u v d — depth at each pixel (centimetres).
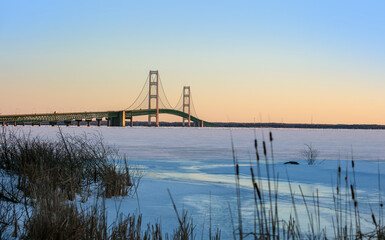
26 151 979
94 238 498
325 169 1723
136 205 820
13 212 557
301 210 863
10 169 905
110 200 834
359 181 1367
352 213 838
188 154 2838
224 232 662
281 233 646
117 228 535
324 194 1097
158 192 1014
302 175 1538
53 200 568
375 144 5272
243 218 767
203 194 1029
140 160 2114
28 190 697
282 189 1188
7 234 500
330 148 4072
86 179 966
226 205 894
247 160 2352
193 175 1520
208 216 773
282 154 3002
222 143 4956
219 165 1986
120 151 2803
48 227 479
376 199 1023
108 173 951
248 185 1261
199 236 636
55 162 946
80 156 1055
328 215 817
